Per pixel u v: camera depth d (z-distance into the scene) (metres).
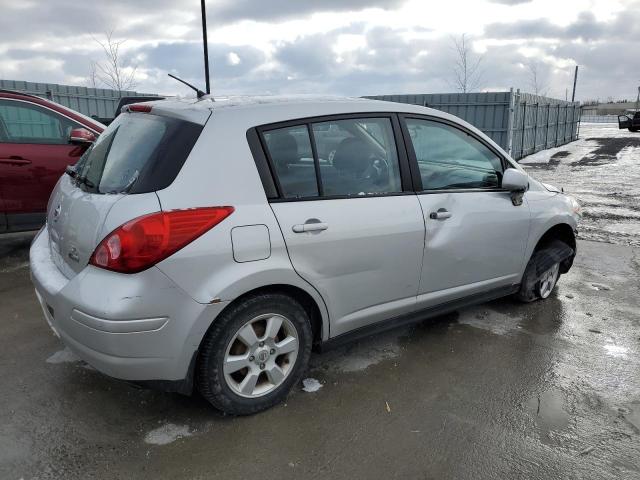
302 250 2.74
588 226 7.96
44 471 2.38
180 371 2.50
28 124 5.40
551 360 3.54
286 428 2.72
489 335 3.92
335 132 3.00
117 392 3.02
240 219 2.54
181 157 2.50
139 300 2.32
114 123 3.22
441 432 2.72
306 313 2.89
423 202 3.31
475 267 3.70
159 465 2.43
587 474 2.44
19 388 3.04
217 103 2.80
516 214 3.91
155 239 2.32
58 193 3.16
